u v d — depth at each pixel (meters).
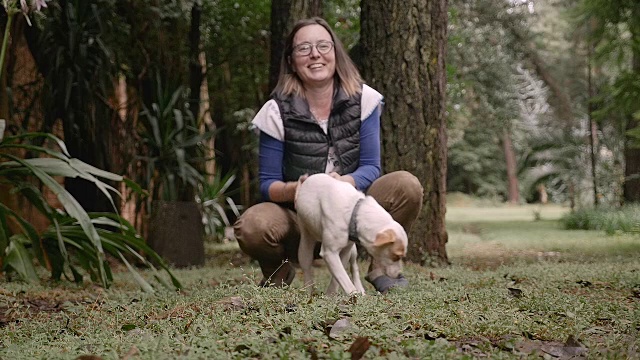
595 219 16.36
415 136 7.23
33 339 3.00
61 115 8.19
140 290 5.07
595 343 2.76
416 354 2.43
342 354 2.30
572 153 22.83
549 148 23.25
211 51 12.51
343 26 12.08
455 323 3.03
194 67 10.39
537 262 7.34
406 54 7.24
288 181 4.44
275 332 2.75
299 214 4.02
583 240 12.07
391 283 4.20
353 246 4.10
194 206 8.21
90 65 8.23
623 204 18.05
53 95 8.03
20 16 7.70
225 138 15.62
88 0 7.90
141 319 3.45
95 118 8.37
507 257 8.94
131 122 8.98
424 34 7.27
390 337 2.71
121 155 8.87
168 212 8.05
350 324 2.88
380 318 2.99
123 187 9.24
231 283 5.48
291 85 4.41
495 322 3.07
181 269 7.88
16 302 4.20
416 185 4.48
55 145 8.36
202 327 2.90
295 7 7.84
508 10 16.09
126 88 9.89
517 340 2.78
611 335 2.92
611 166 21.22
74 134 8.19
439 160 7.31
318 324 2.97
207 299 3.78
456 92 15.04
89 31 8.18
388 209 4.50
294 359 2.32
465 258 8.77
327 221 3.84
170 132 8.69
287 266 4.53
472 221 22.31
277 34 7.91
